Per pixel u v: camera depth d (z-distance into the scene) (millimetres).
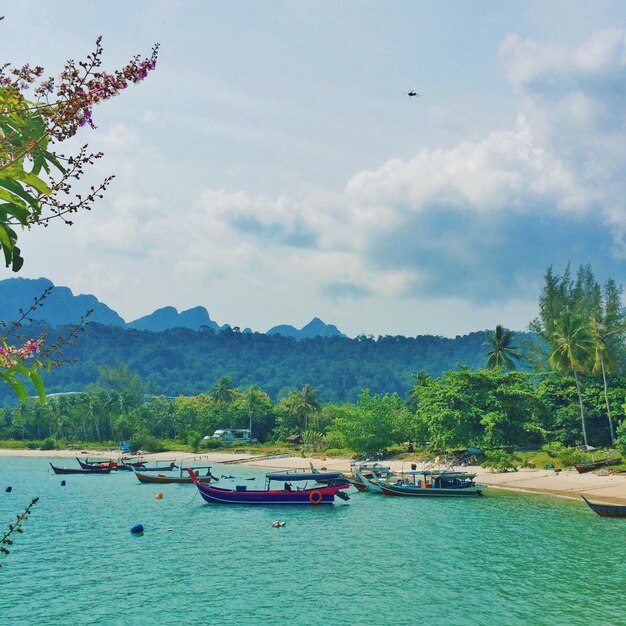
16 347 5887
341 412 125938
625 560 34812
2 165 5297
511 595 29141
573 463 71938
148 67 5785
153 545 41625
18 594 30828
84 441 162000
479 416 79938
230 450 131250
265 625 26109
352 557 37188
